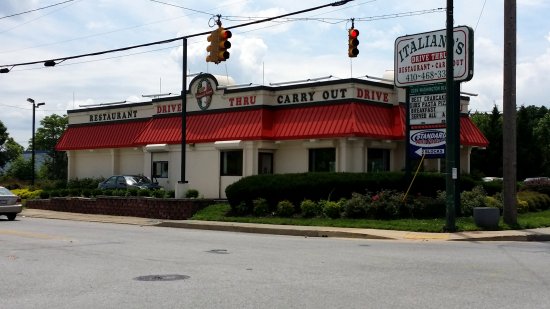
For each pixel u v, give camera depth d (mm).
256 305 7961
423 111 22500
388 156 29703
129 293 8883
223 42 21000
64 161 77438
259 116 30172
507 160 20469
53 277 10445
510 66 20234
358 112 27656
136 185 33344
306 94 29609
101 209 31000
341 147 28031
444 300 8227
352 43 20125
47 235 18672
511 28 20125
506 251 14195
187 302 8188
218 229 22250
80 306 8047
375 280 9844
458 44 21688
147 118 37938
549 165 56438
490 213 19453
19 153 80188
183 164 28000
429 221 20719
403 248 14891
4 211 26484
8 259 12836
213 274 10555
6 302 8367
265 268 11234
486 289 9039
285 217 23875
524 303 8039
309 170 29547
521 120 54812
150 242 16547
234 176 31391
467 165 32656
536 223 20922
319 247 15133
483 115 58688
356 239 17953
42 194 36438
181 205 26891
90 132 41406
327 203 23047
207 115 33062
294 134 28938
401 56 23109
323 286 9305
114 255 13453
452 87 18703
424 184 23516
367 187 23484
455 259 12555
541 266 11477
